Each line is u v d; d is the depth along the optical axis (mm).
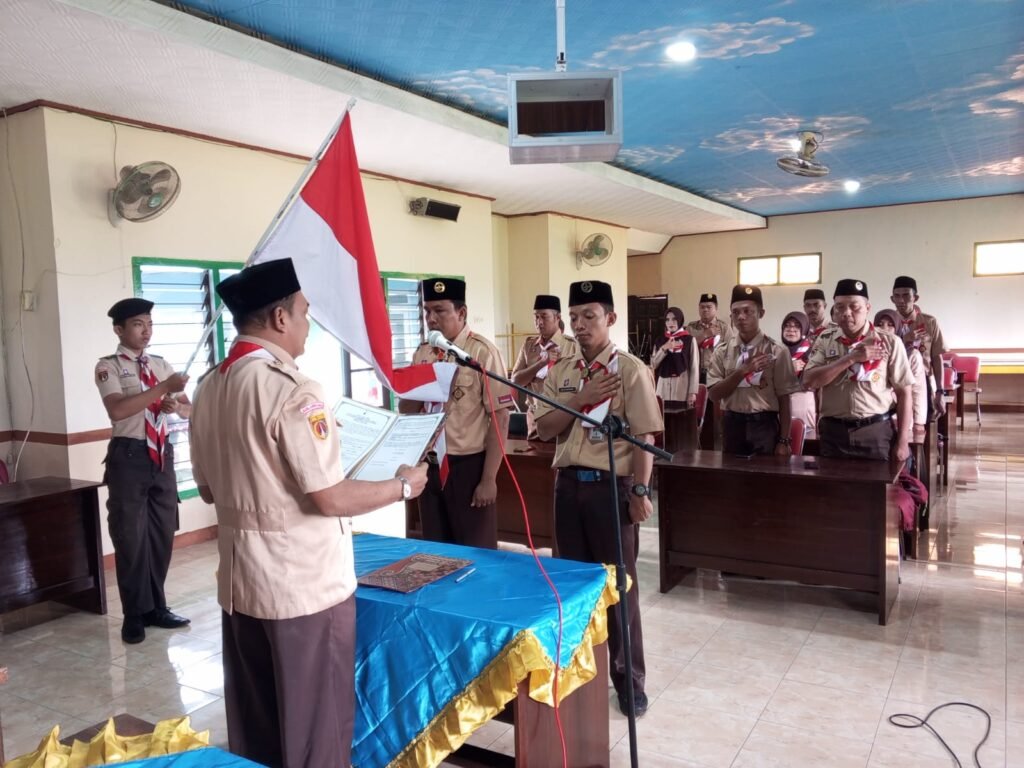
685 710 2543
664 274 12352
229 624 1619
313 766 1516
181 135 4785
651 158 7281
